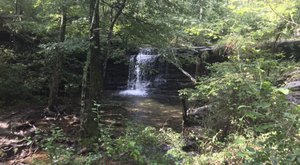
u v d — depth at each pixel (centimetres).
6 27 1280
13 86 1143
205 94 609
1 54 1175
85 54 1327
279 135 307
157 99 1443
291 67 555
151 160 470
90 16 726
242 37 652
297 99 531
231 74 487
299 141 300
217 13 906
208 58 1192
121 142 494
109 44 860
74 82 1270
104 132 539
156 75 1658
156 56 1641
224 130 572
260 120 373
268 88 324
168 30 872
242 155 316
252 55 624
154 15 854
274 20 611
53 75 1067
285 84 535
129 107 1238
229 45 667
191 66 1564
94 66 719
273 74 541
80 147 639
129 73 1731
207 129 610
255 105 326
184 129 749
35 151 671
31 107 1110
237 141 413
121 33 891
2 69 1132
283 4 508
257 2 543
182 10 862
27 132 827
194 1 899
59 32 1039
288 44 1095
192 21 845
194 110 818
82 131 706
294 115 291
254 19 735
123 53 1025
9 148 703
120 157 491
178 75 1592
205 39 1206
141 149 481
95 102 679
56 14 978
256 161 302
